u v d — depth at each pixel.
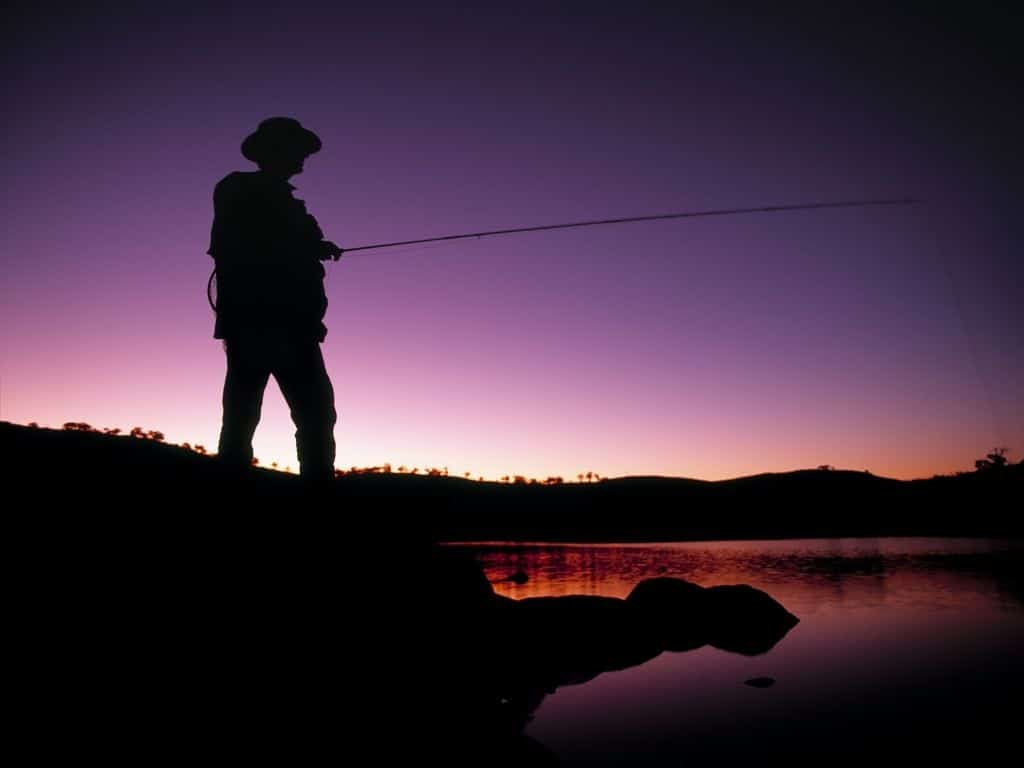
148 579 2.67
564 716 4.03
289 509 3.36
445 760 2.67
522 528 48.97
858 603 9.66
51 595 2.41
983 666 5.46
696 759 3.23
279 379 3.43
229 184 3.38
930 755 3.30
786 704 4.36
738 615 7.86
